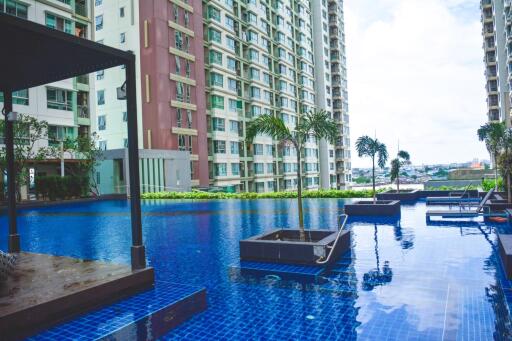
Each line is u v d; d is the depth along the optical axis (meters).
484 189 23.41
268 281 6.50
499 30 60.31
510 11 51.09
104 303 5.35
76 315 4.97
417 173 64.06
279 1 60.97
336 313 4.90
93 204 26.30
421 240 9.75
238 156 47.78
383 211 14.84
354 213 15.34
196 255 8.87
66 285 5.31
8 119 7.84
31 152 25.88
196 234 12.05
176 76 38.16
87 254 9.47
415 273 6.69
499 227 11.49
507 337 4.07
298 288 6.03
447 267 7.04
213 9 44.75
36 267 6.42
